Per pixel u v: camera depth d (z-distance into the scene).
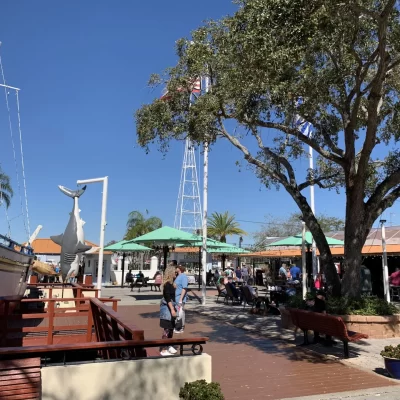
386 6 8.26
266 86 9.74
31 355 4.18
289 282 20.88
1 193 28.19
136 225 51.09
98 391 4.26
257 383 6.89
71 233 14.33
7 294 10.41
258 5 8.73
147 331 11.59
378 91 9.80
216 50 12.35
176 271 9.47
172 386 4.52
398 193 11.86
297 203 12.96
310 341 10.12
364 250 21.42
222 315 14.91
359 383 6.91
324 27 8.58
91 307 9.14
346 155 11.66
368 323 10.56
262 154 14.27
